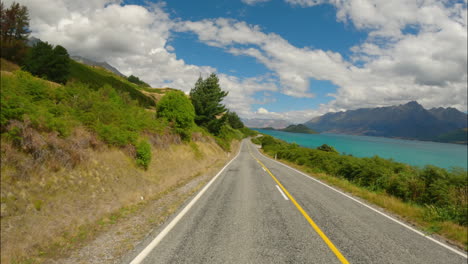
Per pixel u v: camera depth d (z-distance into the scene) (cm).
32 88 794
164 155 1362
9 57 3659
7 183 461
